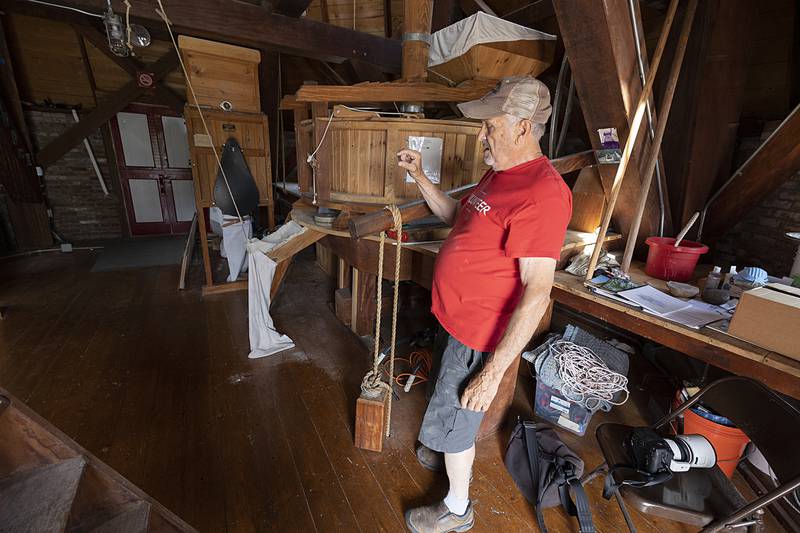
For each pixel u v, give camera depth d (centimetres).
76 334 264
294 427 184
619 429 139
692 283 181
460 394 122
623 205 205
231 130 322
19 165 460
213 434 176
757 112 243
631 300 143
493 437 183
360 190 235
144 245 522
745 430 107
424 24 230
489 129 111
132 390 205
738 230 261
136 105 539
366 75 452
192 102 304
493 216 105
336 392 212
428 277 204
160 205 588
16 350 240
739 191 208
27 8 321
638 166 180
